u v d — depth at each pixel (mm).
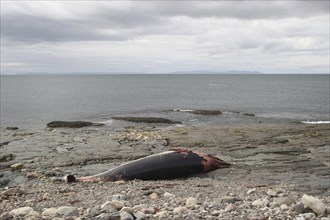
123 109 54719
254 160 18641
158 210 7691
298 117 44719
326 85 146250
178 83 177125
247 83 173750
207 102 68000
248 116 44938
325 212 7102
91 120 41875
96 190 12008
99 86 143750
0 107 58531
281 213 7105
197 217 6871
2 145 22734
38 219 6945
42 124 39219
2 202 9781
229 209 7508
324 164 17703
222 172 16188
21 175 15977
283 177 15359
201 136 25766
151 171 15055
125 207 7320
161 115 46250
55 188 12633
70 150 21078
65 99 75188
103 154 20031
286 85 147750
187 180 14820
